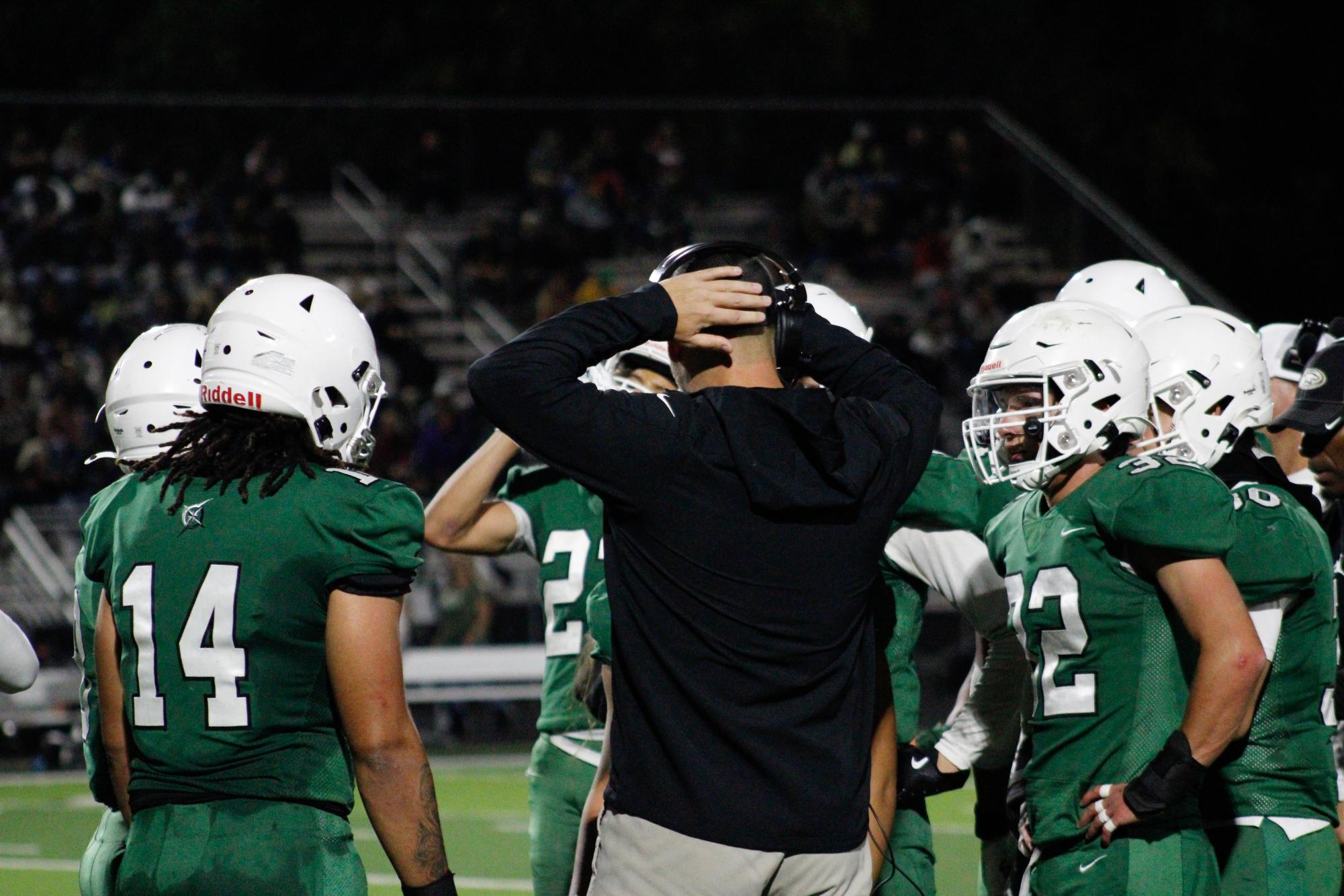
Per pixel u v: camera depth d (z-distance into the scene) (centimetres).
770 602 873
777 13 7538
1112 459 1073
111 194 5497
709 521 871
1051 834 1034
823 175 5997
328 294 971
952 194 6006
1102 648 1017
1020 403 1068
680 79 7594
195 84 7550
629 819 882
